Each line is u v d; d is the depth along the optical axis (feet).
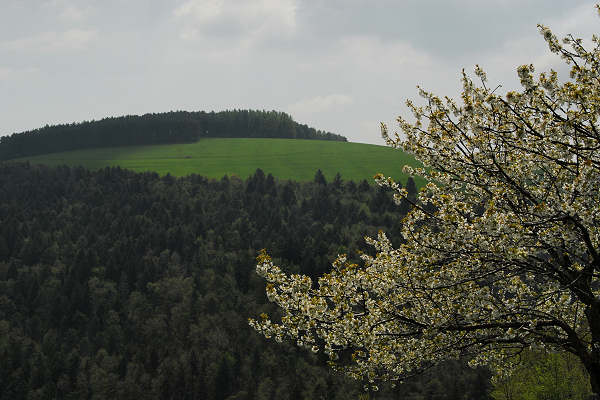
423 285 35.68
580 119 32.19
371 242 42.42
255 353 345.10
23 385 315.58
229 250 507.71
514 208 34.35
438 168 37.55
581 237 33.35
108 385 325.62
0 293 444.14
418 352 36.65
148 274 460.55
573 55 36.58
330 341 34.04
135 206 638.94
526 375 83.76
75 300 415.23
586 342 34.99
